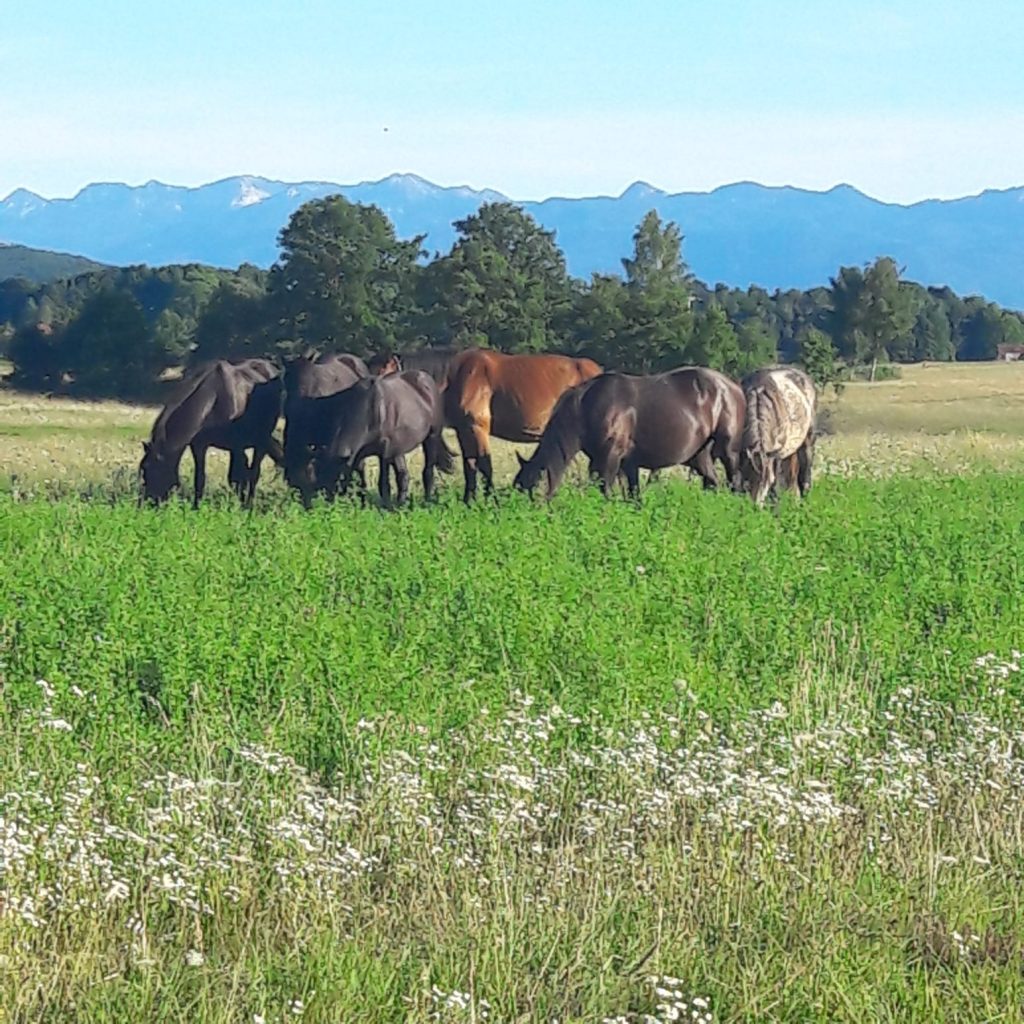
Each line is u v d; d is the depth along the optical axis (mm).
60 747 8812
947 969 6539
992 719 10031
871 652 11398
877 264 100750
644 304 73500
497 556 14633
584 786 8758
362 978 6246
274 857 7523
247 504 21922
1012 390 79000
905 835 7887
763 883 7191
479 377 24234
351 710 9531
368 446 22469
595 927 6676
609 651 10633
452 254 76750
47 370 79875
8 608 11703
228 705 9844
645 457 22688
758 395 23203
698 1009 6199
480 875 7332
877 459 33594
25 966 6254
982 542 15789
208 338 80375
